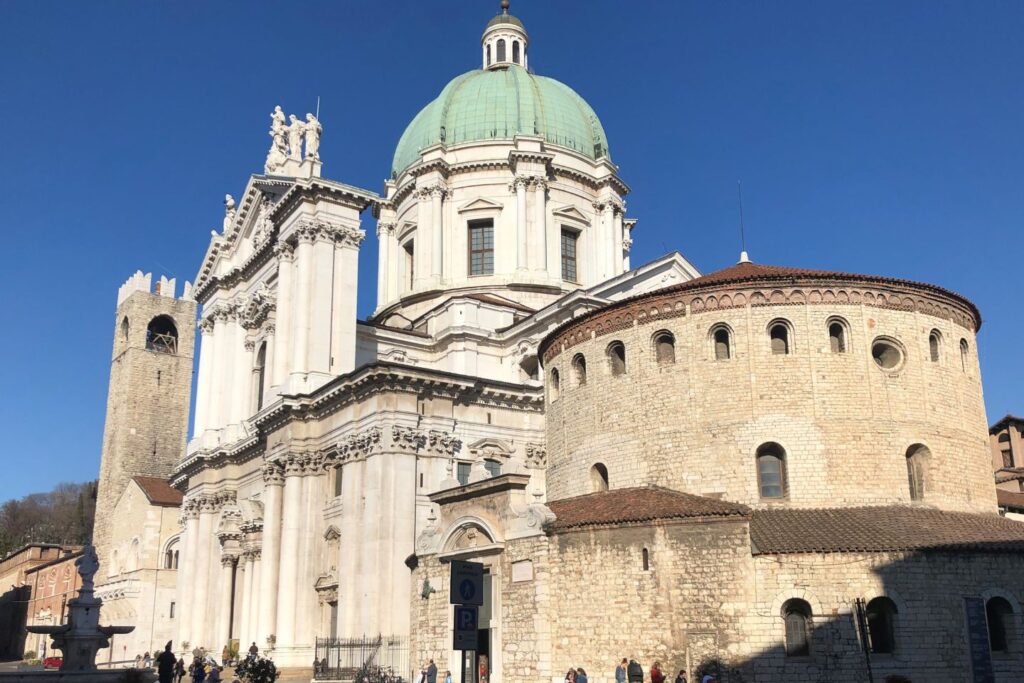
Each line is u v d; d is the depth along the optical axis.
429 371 59.97
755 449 41.03
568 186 85.75
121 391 128.12
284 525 64.44
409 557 48.28
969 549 35.62
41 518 191.50
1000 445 76.00
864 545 35.00
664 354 44.38
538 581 38.75
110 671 44.97
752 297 42.62
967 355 45.25
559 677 37.53
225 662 67.50
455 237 83.62
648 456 43.28
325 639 56.88
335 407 63.53
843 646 34.09
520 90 88.50
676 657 35.19
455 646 23.84
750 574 35.06
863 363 41.84
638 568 36.66
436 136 86.69
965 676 34.50
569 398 48.12
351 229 70.81
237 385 81.44
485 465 61.31
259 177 79.62
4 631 148.75
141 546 104.44
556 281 82.00
